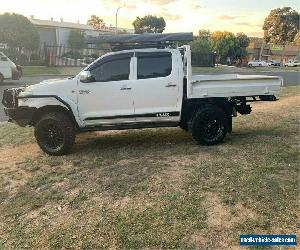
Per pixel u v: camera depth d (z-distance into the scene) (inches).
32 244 162.7
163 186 205.0
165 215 175.6
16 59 1515.7
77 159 259.0
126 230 166.4
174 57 271.0
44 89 265.1
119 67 267.7
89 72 260.7
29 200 200.8
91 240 161.9
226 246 152.6
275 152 254.8
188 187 202.2
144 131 336.2
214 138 277.9
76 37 2222.0
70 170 238.2
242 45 2719.0
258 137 298.4
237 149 265.0
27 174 237.0
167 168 231.0
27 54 1685.5
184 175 218.2
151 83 267.9
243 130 330.6
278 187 197.9
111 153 268.8
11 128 368.2
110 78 267.1
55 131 266.7
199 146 276.7
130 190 203.0
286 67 2365.9
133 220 173.3
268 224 165.8
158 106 272.2
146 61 269.1
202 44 1945.1
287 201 183.5
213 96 274.4
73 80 266.1
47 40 2345.0
